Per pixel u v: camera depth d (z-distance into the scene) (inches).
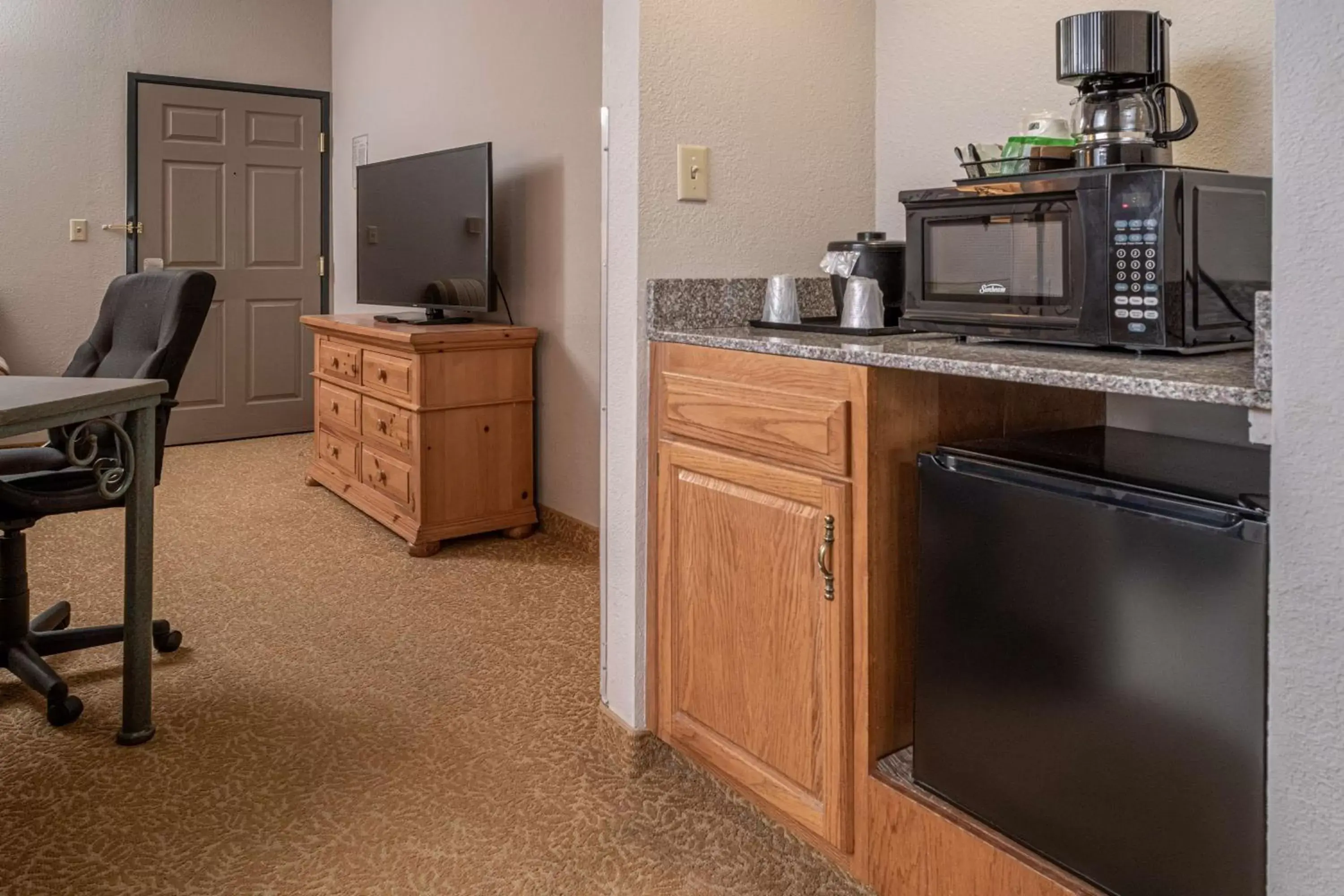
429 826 69.0
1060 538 45.6
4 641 88.4
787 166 78.3
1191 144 62.0
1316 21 34.5
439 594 119.6
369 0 199.0
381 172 167.3
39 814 70.0
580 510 140.3
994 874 49.4
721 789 71.5
